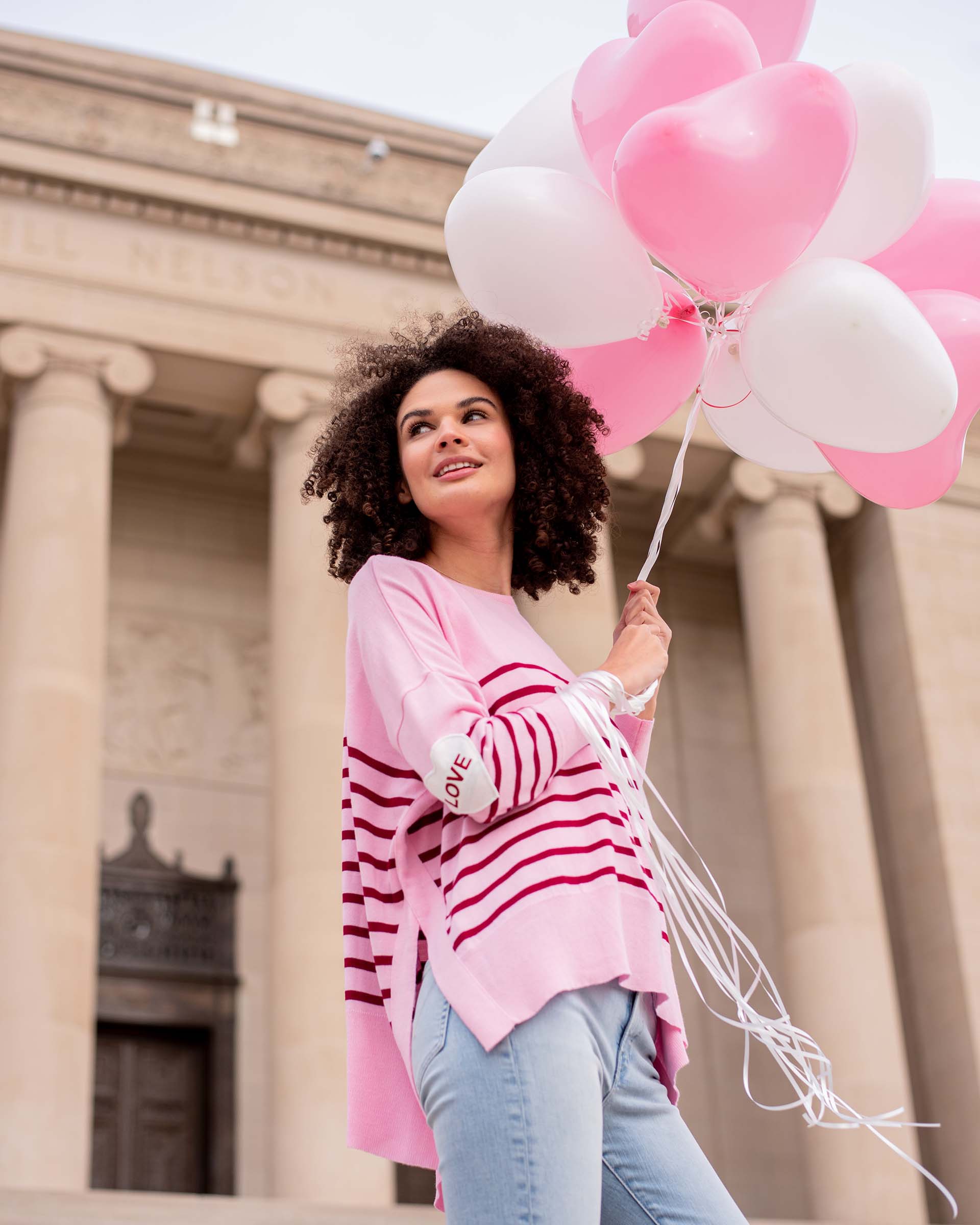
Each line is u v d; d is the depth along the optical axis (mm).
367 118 20375
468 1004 1891
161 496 21828
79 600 16906
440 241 20172
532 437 2521
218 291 19234
